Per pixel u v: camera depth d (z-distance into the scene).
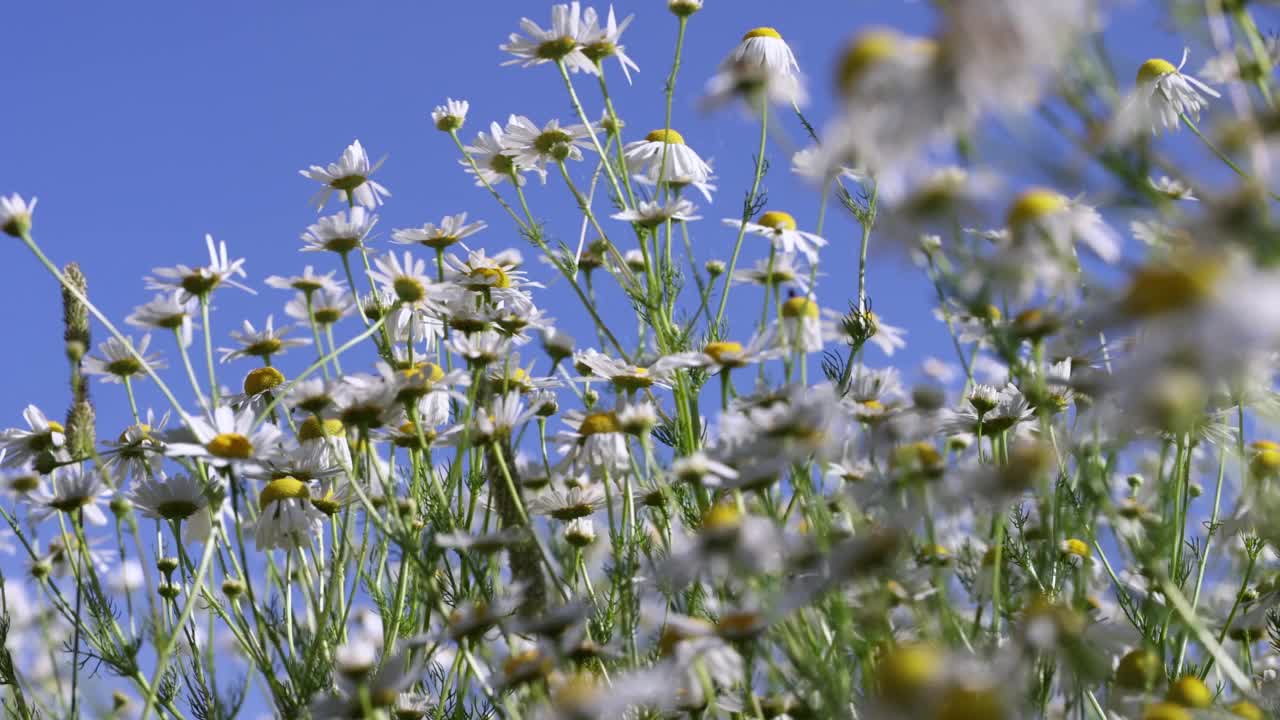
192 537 0.94
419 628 0.91
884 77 0.55
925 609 0.78
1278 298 0.53
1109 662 0.80
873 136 0.56
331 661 0.89
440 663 0.91
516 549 0.87
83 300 0.87
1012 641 0.77
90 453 0.88
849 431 0.84
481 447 0.90
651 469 0.91
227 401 0.94
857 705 0.77
